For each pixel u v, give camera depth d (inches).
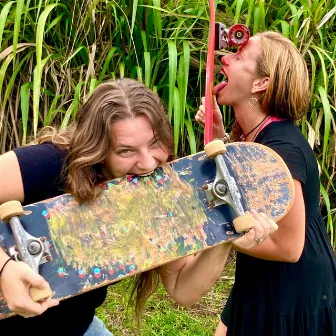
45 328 42.3
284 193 42.4
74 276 38.7
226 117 100.7
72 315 43.4
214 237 40.6
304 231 48.1
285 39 52.6
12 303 33.3
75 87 89.7
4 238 36.9
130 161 39.8
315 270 51.6
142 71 95.2
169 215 41.1
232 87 53.8
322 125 100.0
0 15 83.7
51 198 39.8
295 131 50.6
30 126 95.2
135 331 82.6
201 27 97.5
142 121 38.3
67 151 40.2
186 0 96.4
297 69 50.6
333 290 54.2
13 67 87.9
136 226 40.6
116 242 40.0
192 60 96.4
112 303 87.9
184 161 42.3
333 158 96.1
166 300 90.2
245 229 38.3
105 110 37.8
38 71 79.5
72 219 39.7
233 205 39.6
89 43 93.9
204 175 42.0
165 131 39.8
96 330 49.2
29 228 38.7
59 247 38.9
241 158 43.2
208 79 54.2
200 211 41.2
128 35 93.2
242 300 53.3
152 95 39.6
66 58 92.0
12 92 94.2
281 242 47.2
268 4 96.5
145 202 41.1
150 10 91.4
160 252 40.3
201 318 86.5
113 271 39.4
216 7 97.2
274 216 41.7
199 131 98.8
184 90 86.1
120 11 92.4
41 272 38.1
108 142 38.3
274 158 43.3
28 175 38.5
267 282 51.3
